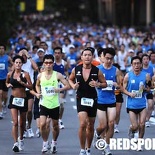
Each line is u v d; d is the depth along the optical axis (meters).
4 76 39.28
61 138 31.36
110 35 90.88
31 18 196.38
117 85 26.72
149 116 34.53
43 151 27.23
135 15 168.50
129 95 27.36
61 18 193.00
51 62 26.55
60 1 192.00
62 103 34.03
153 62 38.56
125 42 76.50
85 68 25.83
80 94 25.73
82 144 25.69
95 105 25.86
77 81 25.73
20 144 27.94
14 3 104.81
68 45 57.44
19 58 27.72
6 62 39.28
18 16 127.69
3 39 96.38
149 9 152.12
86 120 25.64
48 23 162.12
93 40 71.38
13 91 27.64
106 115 26.69
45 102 26.52
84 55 25.73
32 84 30.25
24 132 30.89
